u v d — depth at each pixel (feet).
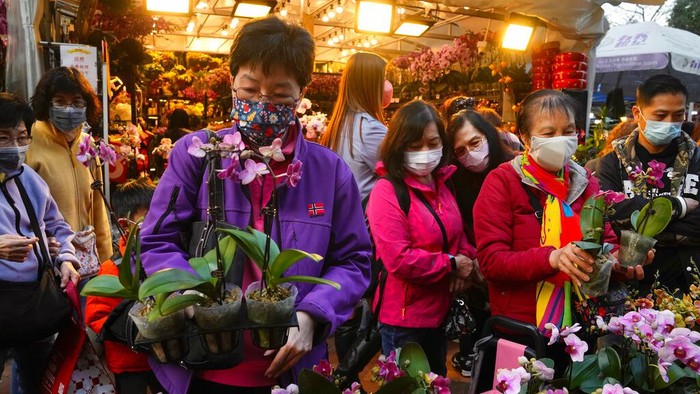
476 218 6.32
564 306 5.73
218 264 3.47
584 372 4.61
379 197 7.23
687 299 5.74
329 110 28.76
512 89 20.42
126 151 14.67
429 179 7.45
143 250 4.13
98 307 6.05
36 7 11.70
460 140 8.22
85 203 8.63
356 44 33.71
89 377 6.32
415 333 7.18
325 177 4.64
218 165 4.32
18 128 6.58
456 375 10.43
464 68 23.77
